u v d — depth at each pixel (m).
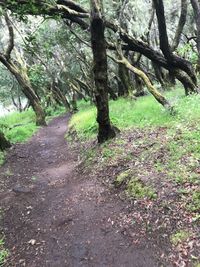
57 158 14.74
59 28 24.25
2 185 11.50
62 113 38.50
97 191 9.18
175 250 5.93
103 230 7.28
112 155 10.80
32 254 7.04
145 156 9.60
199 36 18.92
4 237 7.88
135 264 6.00
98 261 6.37
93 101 31.78
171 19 30.25
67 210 8.64
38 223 8.30
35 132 22.77
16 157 15.45
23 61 27.88
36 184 11.27
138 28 21.97
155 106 15.32
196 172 7.74
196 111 12.21
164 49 15.45
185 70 16.20
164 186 7.67
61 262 6.61
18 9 11.89
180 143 9.54
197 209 6.59
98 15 10.87
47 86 42.84
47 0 12.55
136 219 7.20
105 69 11.77
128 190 8.34
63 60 35.41
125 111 16.55
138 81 24.50
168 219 6.71
